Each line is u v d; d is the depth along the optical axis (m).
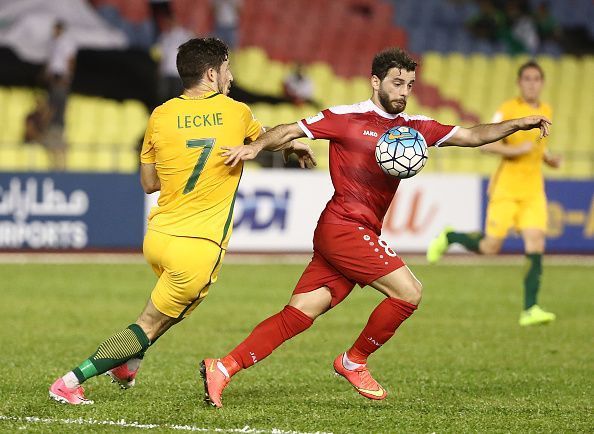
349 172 23.45
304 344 35.12
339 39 93.38
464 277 58.34
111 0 88.62
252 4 92.25
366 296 50.50
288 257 67.75
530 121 23.42
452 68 93.06
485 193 68.69
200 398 24.75
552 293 51.50
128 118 80.69
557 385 27.73
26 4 85.12
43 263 61.59
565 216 69.31
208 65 23.20
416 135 23.11
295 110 83.81
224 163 22.70
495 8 95.88
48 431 20.77
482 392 26.55
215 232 22.69
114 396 24.91
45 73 79.75
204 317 41.84
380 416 22.86
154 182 23.83
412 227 67.94
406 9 96.44
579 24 98.00
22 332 37.22
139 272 58.00
